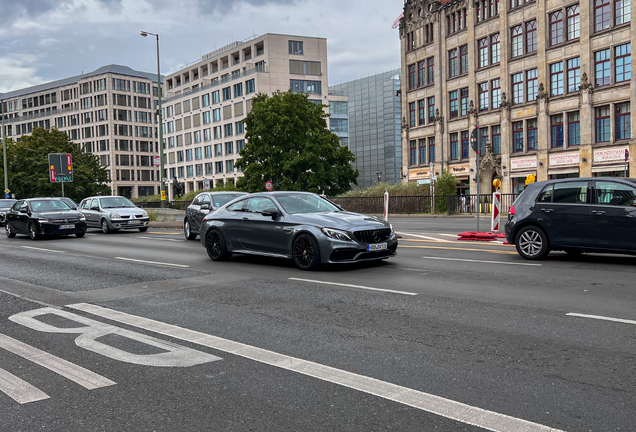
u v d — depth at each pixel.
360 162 103.44
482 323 5.94
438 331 5.66
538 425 3.41
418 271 9.80
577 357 4.69
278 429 3.46
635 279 8.42
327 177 46.94
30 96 133.75
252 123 48.78
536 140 41.16
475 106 45.94
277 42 85.12
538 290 7.71
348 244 9.84
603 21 36.22
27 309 7.50
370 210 39.50
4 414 3.82
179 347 5.33
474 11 45.78
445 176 36.25
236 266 11.25
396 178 96.81
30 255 15.01
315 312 6.71
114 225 23.38
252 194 12.02
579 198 10.48
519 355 4.79
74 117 124.69
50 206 21.98
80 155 77.88
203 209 17.72
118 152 119.00
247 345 5.34
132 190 121.62
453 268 10.06
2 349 5.45
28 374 4.66
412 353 4.95
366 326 5.96
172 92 108.94
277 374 4.48
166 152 109.12
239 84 88.12
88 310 7.26
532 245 11.02
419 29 51.75
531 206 11.04
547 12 39.62
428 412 3.65
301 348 5.20
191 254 13.93
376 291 7.98
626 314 6.14
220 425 3.55
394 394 3.98
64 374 4.63
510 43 42.81
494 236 15.73
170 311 7.03
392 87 96.88
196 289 8.63
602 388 3.98
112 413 3.79
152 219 33.09
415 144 53.38
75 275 10.70
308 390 4.11
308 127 47.28
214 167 95.38
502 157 43.34
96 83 120.06
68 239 20.75
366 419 3.57
